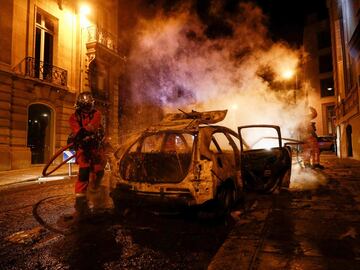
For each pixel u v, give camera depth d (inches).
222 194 172.1
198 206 155.6
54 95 627.2
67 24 677.9
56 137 635.5
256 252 112.9
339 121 768.9
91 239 146.4
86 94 188.2
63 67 661.3
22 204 230.8
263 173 230.8
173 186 158.7
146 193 163.6
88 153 185.0
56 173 463.2
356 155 602.9
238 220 165.6
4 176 421.1
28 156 553.3
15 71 543.5
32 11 581.6
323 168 409.4
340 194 217.3
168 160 213.3
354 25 565.0
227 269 100.8
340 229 135.6
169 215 165.2
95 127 188.4
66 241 144.3
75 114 188.7
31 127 589.6
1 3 517.0
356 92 561.6
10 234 156.0
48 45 640.4
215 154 173.8
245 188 231.0
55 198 254.7
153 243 140.0
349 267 98.2
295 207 180.2
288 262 103.4
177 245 137.3
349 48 519.2
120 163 181.3
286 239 125.3
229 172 182.7
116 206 178.5
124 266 116.2
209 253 127.7
